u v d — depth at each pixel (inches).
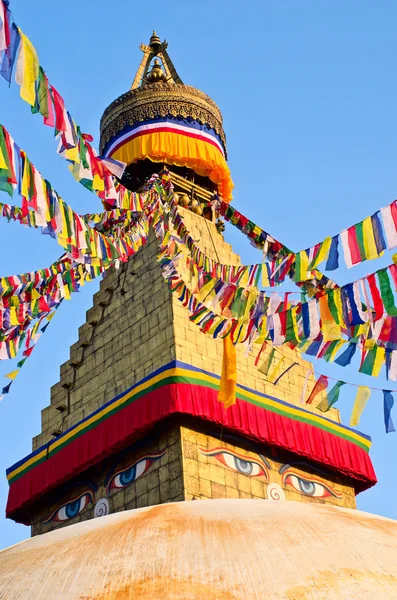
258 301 666.2
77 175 541.0
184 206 1149.1
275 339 634.8
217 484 854.5
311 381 1045.2
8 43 424.8
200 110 1182.9
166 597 481.7
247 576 497.0
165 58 1283.2
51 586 516.1
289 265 668.7
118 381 984.9
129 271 1061.8
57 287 696.4
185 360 926.4
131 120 1164.5
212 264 751.7
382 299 586.2
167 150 1131.3
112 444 885.2
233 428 873.5
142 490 866.1
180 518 591.8
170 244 793.6
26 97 438.0
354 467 973.2
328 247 623.8
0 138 450.3
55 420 1037.8
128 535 569.6
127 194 659.4
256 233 947.3
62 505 952.3
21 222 530.9
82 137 518.9
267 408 919.7
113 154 1168.2
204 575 500.4
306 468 951.0
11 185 460.1
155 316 984.3
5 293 677.9
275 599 477.4
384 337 601.0
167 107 1165.1
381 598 486.9
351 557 523.8
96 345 1049.5
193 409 850.8
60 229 508.7
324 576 498.6
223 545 532.1
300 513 601.9
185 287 722.2
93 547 560.1
